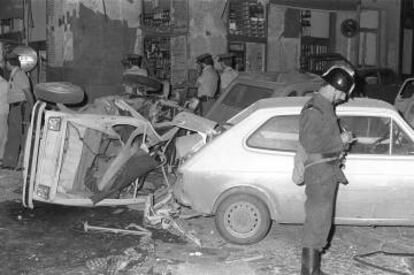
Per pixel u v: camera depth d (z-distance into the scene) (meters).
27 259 5.24
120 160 6.45
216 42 14.13
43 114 6.46
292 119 5.74
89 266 5.07
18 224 6.27
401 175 5.55
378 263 5.32
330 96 4.75
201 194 5.70
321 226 4.77
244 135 5.73
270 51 15.03
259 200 5.66
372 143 5.70
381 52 17.62
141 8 13.34
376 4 17.27
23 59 11.58
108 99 7.52
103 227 6.13
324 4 15.31
